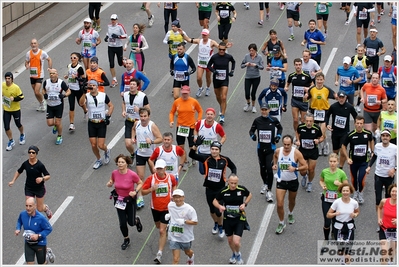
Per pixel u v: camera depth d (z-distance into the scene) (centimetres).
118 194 3897
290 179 4012
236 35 7062
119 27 5975
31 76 5622
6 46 6712
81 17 7506
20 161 4984
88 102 4672
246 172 4772
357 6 6581
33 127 5453
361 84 5566
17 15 7019
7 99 5003
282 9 7762
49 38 6950
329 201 3897
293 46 6794
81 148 5138
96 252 4009
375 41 5934
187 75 5391
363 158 4288
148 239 4109
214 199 3741
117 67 6462
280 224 4116
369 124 5028
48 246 4062
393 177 4178
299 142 4400
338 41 6938
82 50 6138
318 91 4794
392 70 5306
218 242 4066
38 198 4203
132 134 4416
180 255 3966
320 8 6869
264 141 4344
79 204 4466
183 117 4628
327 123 4684
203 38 5591
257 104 5722
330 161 3859
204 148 4331
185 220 3616
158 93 5912
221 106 5366
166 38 5862
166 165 4081
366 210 4344
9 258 3997
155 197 3806
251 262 3891
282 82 5388
